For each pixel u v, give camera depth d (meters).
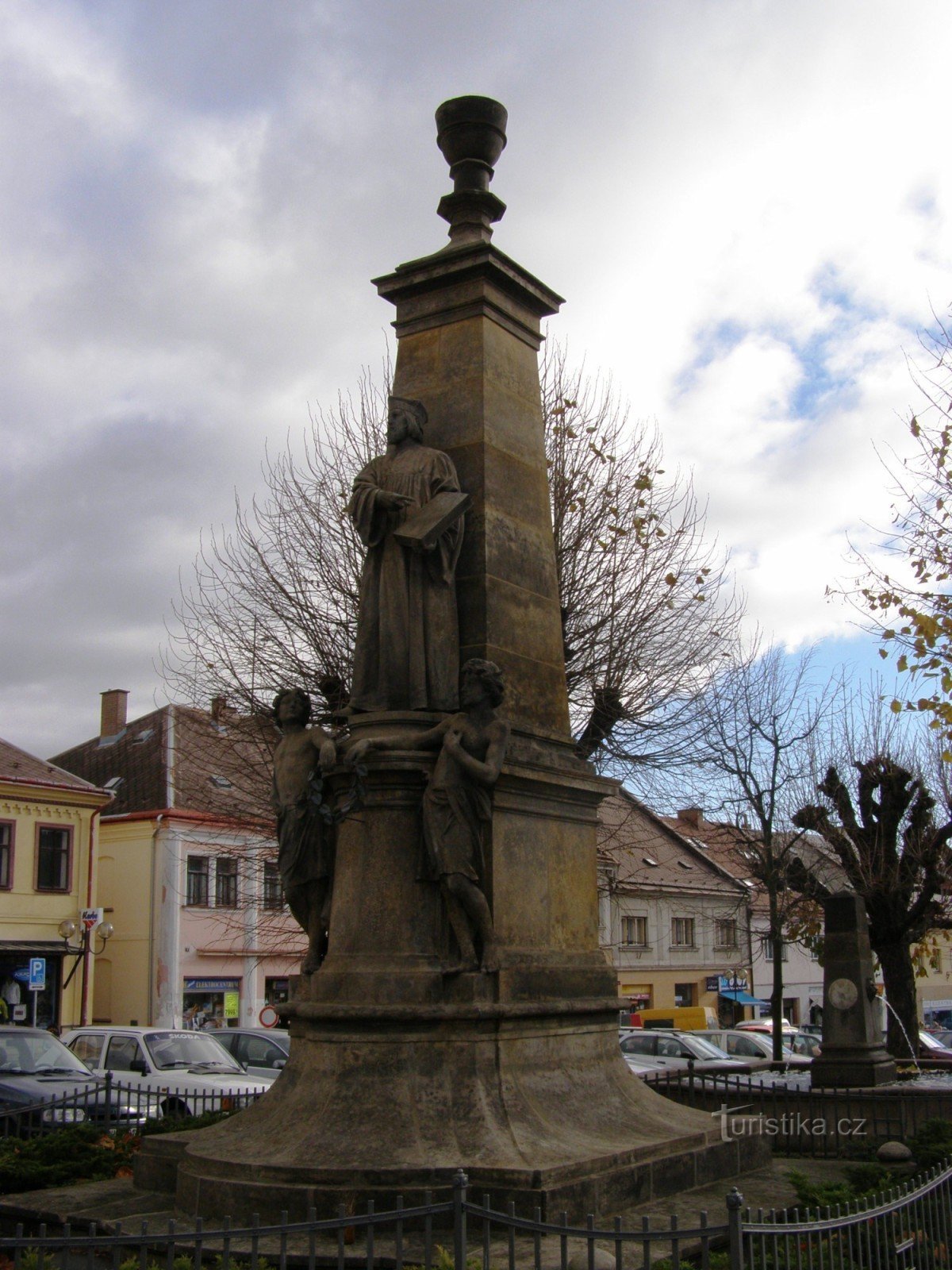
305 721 9.20
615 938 46.47
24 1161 9.45
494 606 9.30
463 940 8.26
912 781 23.59
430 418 9.97
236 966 39.69
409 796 8.49
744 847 27.17
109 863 39.72
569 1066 8.73
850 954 15.91
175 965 38.12
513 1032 8.24
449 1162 7.29
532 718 9.51
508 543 9.65
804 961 56.25
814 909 24.70
